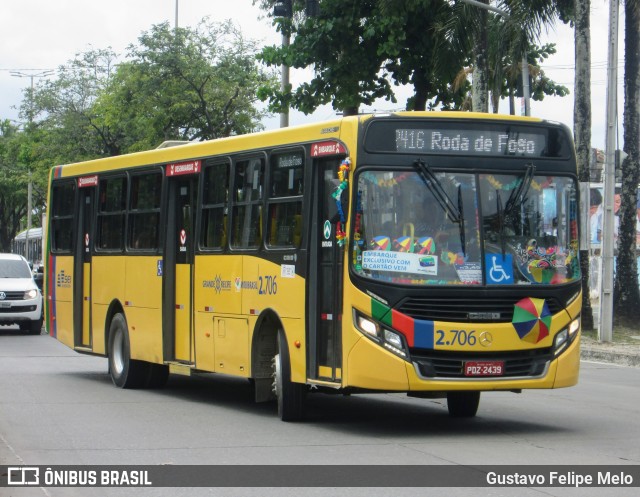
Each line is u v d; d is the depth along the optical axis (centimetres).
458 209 1103
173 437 1118
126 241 1653
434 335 1071
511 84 3209
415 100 2875
